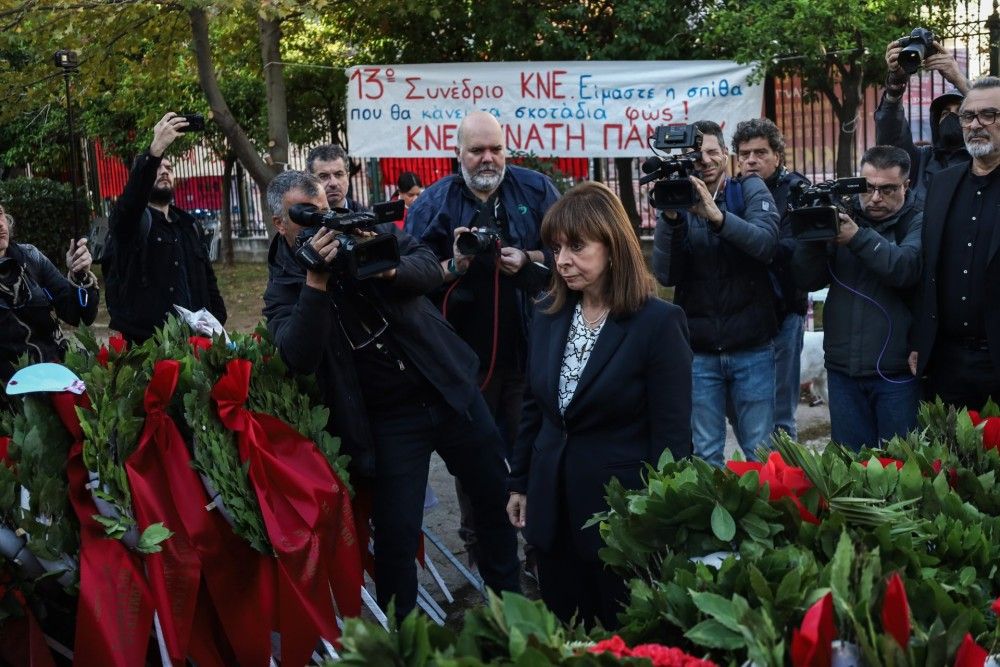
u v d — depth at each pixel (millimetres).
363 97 10422
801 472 2570
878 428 4652
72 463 3271
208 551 3447
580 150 10148
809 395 8078
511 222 4922
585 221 3248
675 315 3316
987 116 4125
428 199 4992
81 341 3820
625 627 2252
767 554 2291
